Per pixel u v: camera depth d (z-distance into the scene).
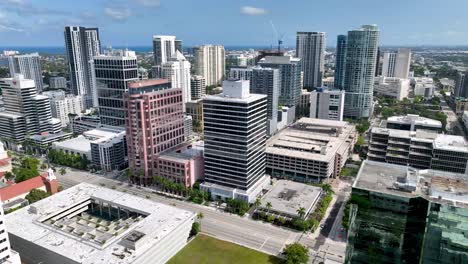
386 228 111.75
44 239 164.25
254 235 198.62
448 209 101.38
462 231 101.88
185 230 182.62
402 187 110.81
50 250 155.38
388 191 109.56
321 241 192.12
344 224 198.50
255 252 181.75
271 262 173.50
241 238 195.38
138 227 173.50
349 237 118.50
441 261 107.19
